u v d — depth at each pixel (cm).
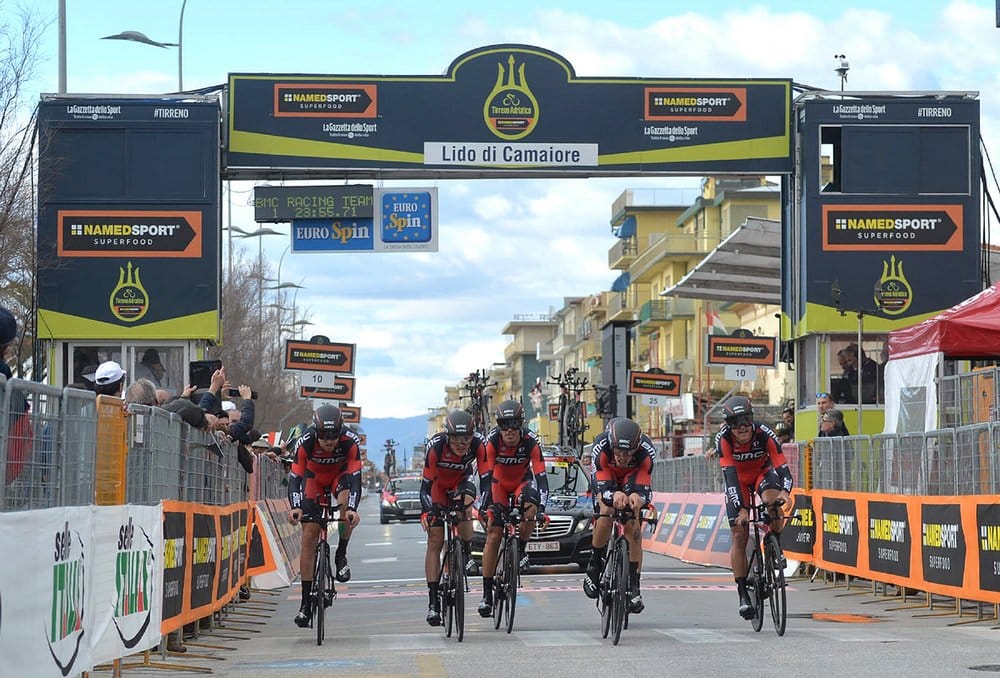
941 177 2473
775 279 3441
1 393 657
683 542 2450
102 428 863
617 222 8525
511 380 14000
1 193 2164
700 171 2459
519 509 1312
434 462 1251
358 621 1448
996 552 1223
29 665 690
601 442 1202
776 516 1215
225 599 1388
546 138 2434
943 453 1369
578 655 1044
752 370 3005
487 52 2428
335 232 2473
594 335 9500
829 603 1527
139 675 981
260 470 1962
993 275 3109
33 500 714
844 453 1692
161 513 1038
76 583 788
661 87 2453
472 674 938
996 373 1633
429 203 2491
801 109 2475
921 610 1420
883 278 2459
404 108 2417
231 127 2394
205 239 2348
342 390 3497
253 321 4778
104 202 2336
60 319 2323
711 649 1070
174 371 2355
